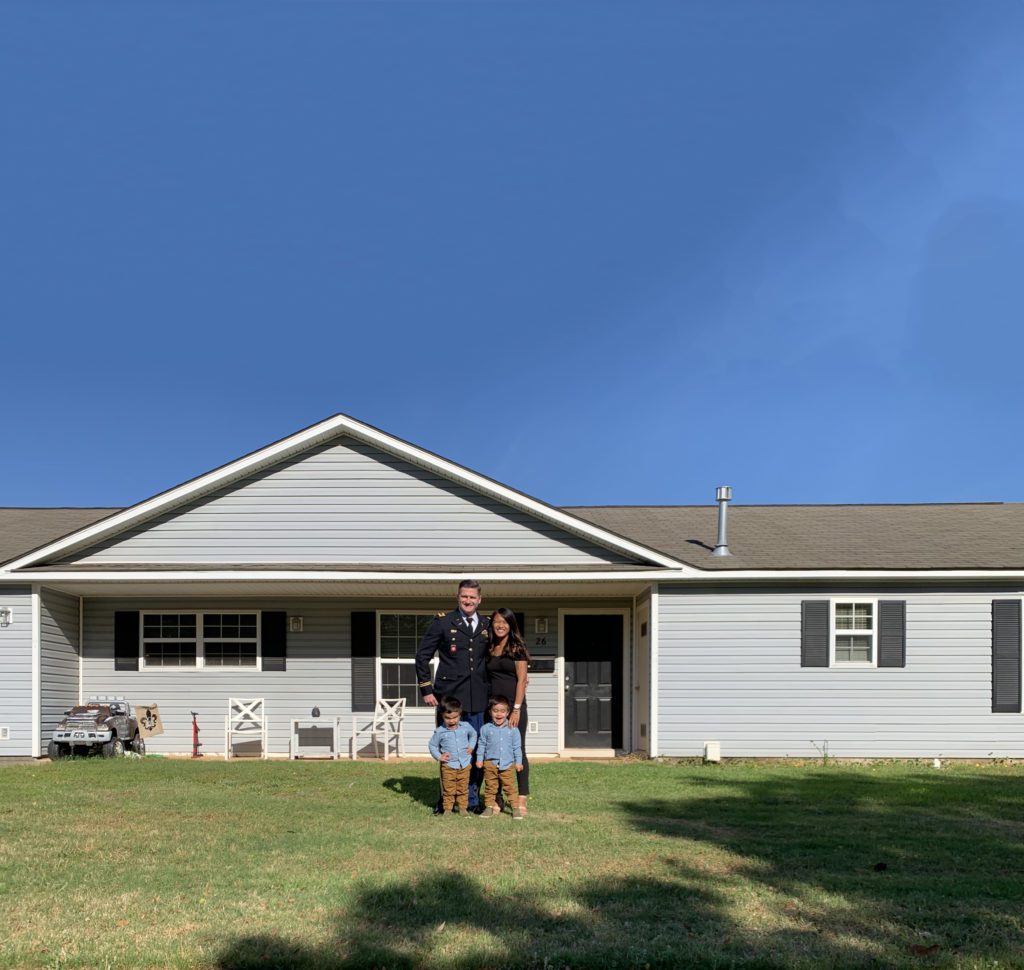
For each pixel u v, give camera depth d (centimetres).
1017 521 1795
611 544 1485
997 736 1491
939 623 1510
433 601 1664
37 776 1173
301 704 1630
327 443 1512
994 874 608
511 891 550
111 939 461
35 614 1464
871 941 463
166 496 1471
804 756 1487
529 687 1659
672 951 445
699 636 1507
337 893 541
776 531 1750
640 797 988
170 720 1622
